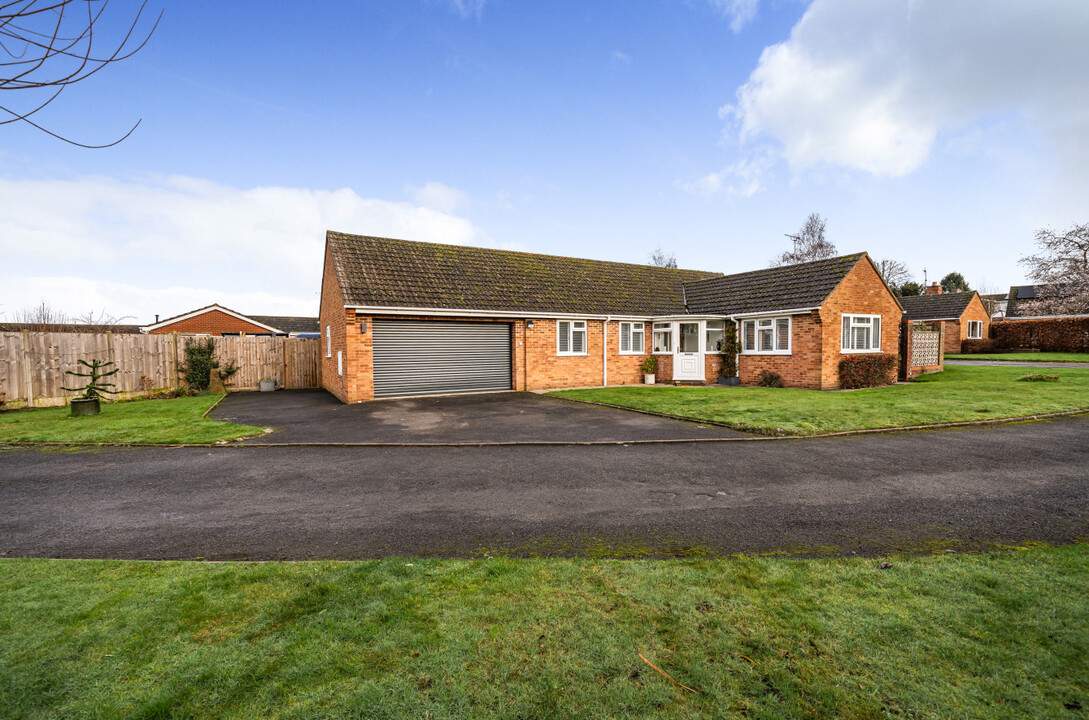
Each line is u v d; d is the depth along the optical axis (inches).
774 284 724.7
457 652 105.9
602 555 157.1
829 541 167.0
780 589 132.4
